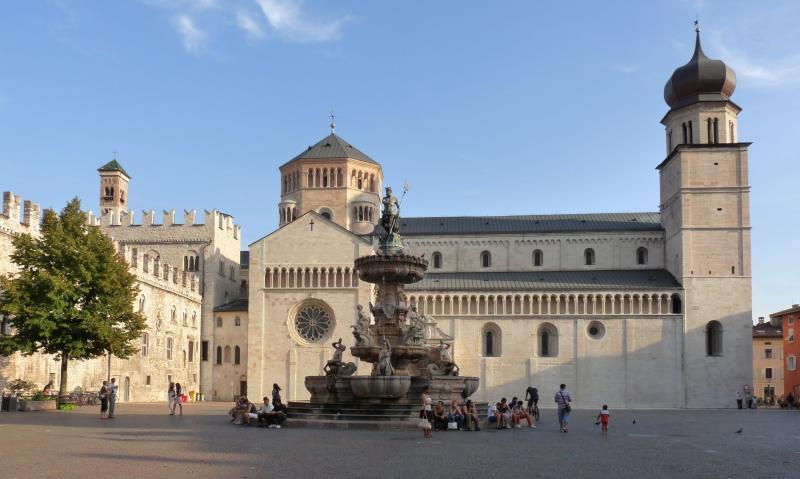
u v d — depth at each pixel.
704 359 100.38
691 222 102.75
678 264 104.12
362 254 101.94
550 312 102.88
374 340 53.75
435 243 114.12
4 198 68.06
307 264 102.50
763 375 151.50
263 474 24.92
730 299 101.12
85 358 66.69
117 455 29.73
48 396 62.44
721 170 103.19
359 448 33.38
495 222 117.50
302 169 121.12
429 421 44.28
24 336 61.06
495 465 28.31
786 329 128.50
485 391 101.94
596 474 26.44
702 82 105.50
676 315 101.25
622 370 101.19
